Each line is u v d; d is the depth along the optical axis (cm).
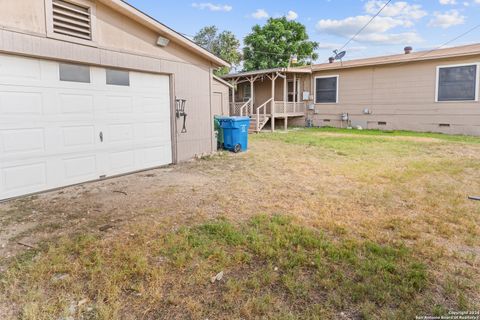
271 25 2652
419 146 988
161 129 721
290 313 216
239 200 465
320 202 452
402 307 221
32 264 279
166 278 258
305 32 2706
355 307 222
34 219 393
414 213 404
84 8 540
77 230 357
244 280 255
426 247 307
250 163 759
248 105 1712
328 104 1670
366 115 1545
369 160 777
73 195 495
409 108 1411
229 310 221
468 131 1270
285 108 1577
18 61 463
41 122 497
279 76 1611
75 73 540
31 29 466
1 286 247
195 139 812
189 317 214
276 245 312
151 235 340
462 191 501
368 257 289
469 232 344
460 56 1241
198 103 813
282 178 605
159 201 464
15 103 464
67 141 536
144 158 684
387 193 492
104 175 603
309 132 1442
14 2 446
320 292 240
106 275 260
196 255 295
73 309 221
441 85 1316
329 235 340
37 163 496
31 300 230
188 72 772
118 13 595
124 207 438
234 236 331
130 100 643
